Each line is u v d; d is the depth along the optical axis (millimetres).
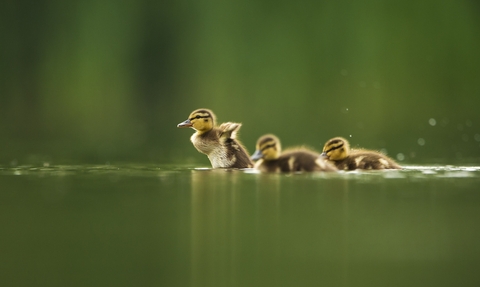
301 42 27125
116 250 7715
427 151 19344
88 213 9352
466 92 26562
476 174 12984
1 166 15055
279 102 27094
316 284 6844
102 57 28766
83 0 28797
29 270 7070
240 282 6859
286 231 8547
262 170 13305
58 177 12859
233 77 27766
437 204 10016
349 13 26844
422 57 26594
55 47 28688
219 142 14758
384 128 25312
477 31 26953
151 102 29297
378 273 7188
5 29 28766
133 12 29234
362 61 26609
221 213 9375
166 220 8945
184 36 28859
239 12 27984
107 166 15156
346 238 8312
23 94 28656
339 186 11289
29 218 9102
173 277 6934
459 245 8109
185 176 12742
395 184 11570
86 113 28438
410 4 26703
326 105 26688
